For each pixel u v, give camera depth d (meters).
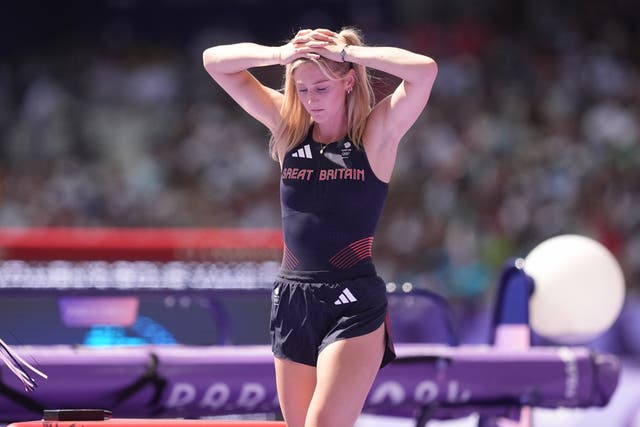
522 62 51.66
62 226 44.09
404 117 11.95
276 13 58.50
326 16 58.34
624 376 26.61
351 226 11.96
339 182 11.97
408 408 16.81
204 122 50.44
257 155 48.12
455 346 18.22
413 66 11.59
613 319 18.53
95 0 58.84
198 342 19.55
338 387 11.45
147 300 19.00
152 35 58.84
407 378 16.47
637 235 39.75
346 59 11.80
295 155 12.31
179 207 45.47
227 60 12.62
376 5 57.72
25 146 50.25
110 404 15.49
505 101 49.41
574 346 19.42
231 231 19.30
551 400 17.17
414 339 25.98
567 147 45.66
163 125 51.38
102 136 50.91
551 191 42.12
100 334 18.94
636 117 48.09
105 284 18.00
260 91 13.03
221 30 58.66
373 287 11.95
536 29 55.31
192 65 55.97
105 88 53.34
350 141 12.09
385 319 12.05
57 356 15.20
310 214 12.02
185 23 58.84
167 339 19.41
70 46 57.69
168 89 53.34
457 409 16.98
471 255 39.03
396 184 43.78
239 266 18.91
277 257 19.05
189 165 48.44
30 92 52.75
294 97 12.41
